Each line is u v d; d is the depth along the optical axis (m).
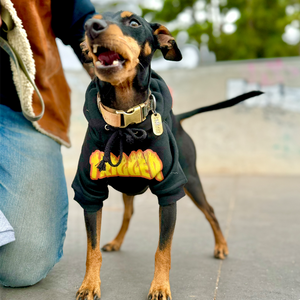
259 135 2.70
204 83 2.79
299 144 2.63
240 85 2.73
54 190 0.86
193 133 2.82
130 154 0.72
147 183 0.76
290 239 1.15
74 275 0.86
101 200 0.76
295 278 0.85
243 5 5.10
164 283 0.73
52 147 0.90
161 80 0.81
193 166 0.96
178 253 1.03
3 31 0.82
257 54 5.21
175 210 0.75
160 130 0.72
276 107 2.66
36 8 0.86
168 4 5.02
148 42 0.73
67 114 0.98
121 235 1.05
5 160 0.81
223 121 2.76
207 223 1.36
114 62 0.66
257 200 1.77
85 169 0.74
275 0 5.08
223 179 2.44
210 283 0.82
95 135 0.73
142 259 0.98
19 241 0.77
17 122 0.87
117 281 0.83
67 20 0.94
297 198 1.80
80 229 1.26
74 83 2.80
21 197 0.80
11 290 0.79
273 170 2.67
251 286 0.81
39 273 0.79
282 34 5.18
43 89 0.89
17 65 0.79
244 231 1.24
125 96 0.71
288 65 2.63
